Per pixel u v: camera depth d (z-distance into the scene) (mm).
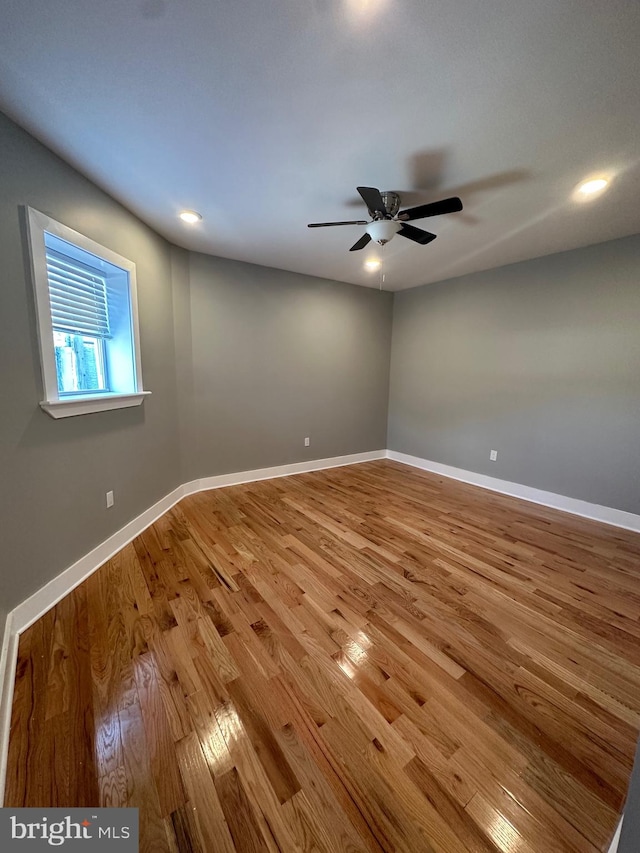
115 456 2406
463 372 4203
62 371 2133
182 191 2213
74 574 2016
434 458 4633
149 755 1126
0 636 1445
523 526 2979
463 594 2021
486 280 3887
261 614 1806
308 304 4199
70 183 1920
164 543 2551
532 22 1119
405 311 4859
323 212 2508
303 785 1057
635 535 2852
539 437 3543
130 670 1448
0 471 1541
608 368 3055
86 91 1410
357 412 4910
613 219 2541
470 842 938
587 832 965
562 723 1277
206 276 3426
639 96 1408
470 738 1212
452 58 1254
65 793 1023
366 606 1889
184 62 1285
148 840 926
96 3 1083
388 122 1589
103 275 2455
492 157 1833
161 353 2992
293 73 1330
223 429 3764
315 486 3926
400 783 1068
